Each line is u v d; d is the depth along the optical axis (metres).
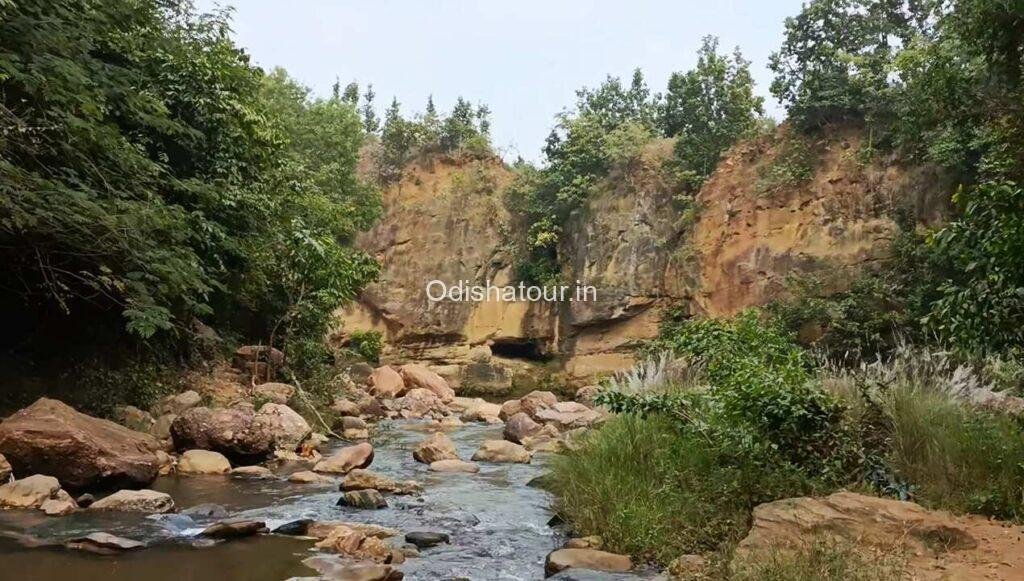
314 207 17.97
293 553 5.16
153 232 9.81
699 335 7.93
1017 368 7.16
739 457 6.07
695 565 4.62
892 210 19.22
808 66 22.09
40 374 10.00
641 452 6.74
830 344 17.47
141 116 10.48
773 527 4.80
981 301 5.54
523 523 6.58
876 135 20.17
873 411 6.32
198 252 12.40
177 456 8.94
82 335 10.96
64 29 9.33
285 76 27.56
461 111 35.06
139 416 9.82
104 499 6.33
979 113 11.34
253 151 13.64
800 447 6.05
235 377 13.51
